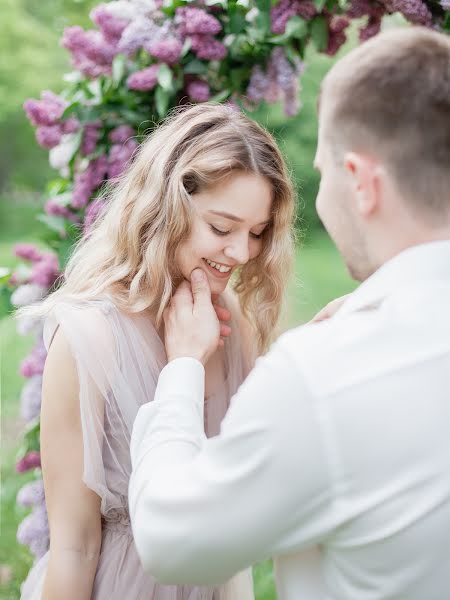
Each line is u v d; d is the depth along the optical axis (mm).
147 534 993
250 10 2346
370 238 1036
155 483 1006
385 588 938
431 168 962
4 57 11164
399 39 1004
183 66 2354
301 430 919
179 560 974
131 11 2346
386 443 905
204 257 1589
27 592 1674
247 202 1563
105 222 1775
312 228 10961
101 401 1526
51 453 1517
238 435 945
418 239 1000
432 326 952
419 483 900
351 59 1031
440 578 917
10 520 3426
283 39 2334
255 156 1568
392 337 951
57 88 11391
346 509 917
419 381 921
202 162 1536
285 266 1788
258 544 949
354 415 913
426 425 905
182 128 1627
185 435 1083
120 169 2375
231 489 938
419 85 961
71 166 2514
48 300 1651
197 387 1195
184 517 961
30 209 12734
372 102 977
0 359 5992
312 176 10609
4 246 11141
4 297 2611
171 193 1579
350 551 947
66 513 1511
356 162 998
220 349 1818
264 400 943
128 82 2326
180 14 2301
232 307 1876
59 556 1495
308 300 2641
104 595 1533
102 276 1652
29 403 2529
